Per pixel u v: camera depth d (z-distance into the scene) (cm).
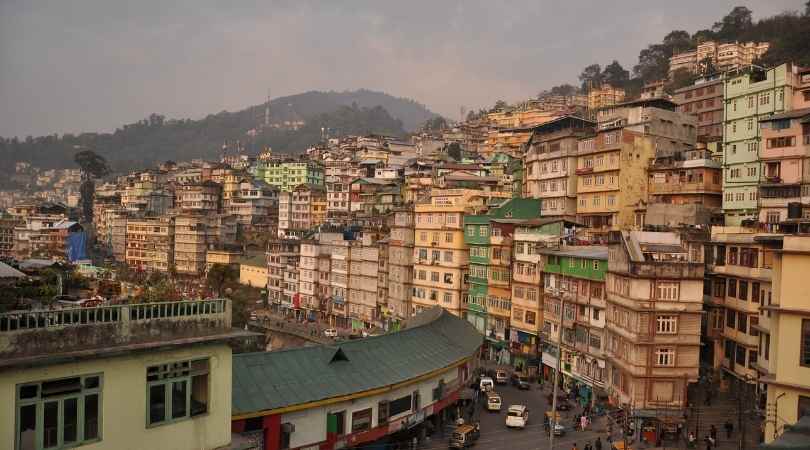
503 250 8819
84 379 2592
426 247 10394
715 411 5666
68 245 17562
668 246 6038
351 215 15588
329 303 12925
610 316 6250
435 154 19038
